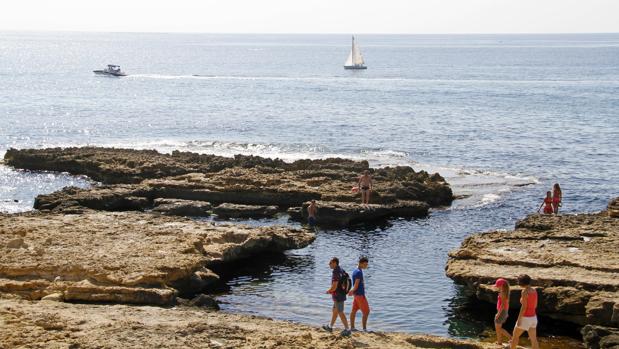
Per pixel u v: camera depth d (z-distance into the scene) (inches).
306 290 1654.8
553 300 1460.4
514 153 3703.3
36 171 3068.4
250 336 1196.5
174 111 5472.4
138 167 2888.8
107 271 1499.8
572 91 7337.6
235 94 6924.2
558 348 1347.2
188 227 1905.8
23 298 1437.0
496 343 1286.9
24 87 7460.6
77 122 4768.7
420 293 1653.5
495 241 1791.3
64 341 1128.2
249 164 2965.1
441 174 3127.5
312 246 2031.3
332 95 6870.1
